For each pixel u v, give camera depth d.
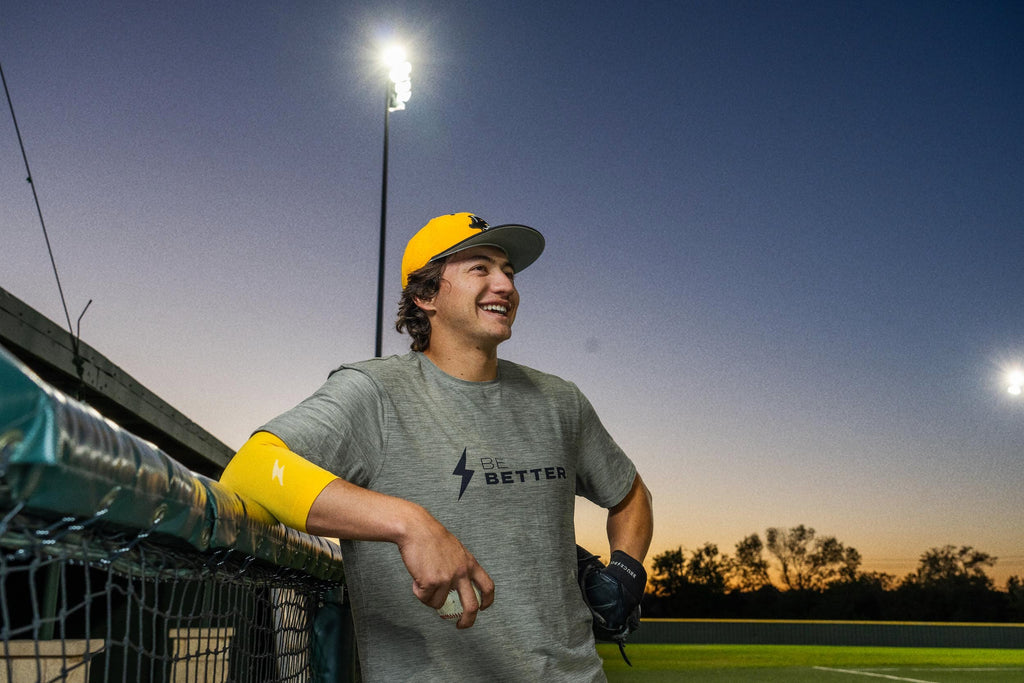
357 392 1.46
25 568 0.59
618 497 1.85
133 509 0.70
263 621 1.45
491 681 1.40
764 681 12.32
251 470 1.18
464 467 1.49
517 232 1.70
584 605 1.61
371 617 1.42
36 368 4.84
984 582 55.50
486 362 1.64
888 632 25.30
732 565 60.88
